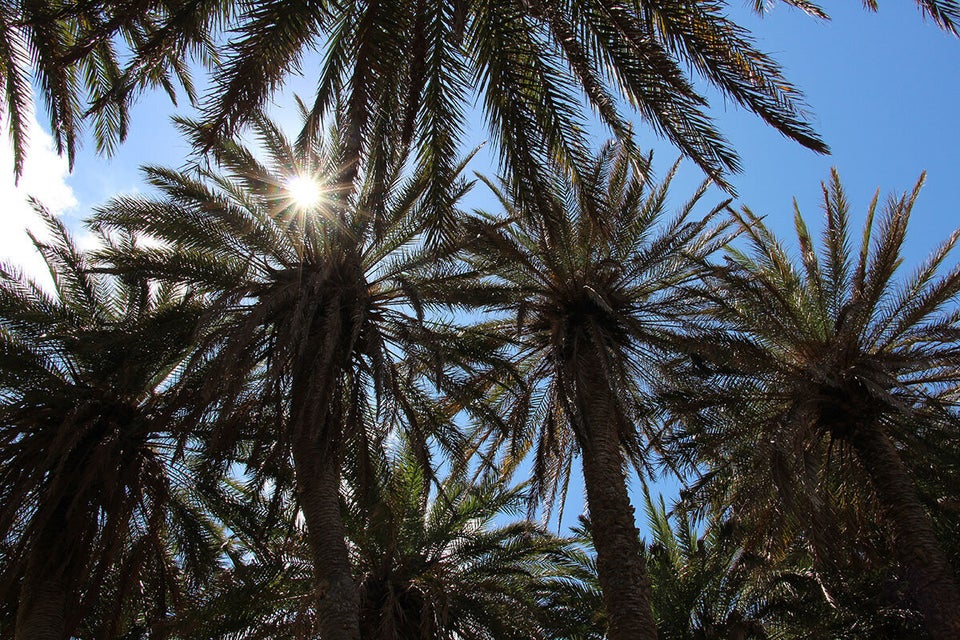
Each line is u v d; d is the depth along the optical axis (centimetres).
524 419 1653
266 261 1430
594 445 1458
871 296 1597
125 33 1336
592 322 1534
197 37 933
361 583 1634
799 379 1586
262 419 1424
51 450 1281
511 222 1530
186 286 1413
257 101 863
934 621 1402
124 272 1329
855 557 1731
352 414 1372
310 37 898
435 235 917
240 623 1482
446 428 1511
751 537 1634
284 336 1272
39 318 1411
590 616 1850
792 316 1589
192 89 1511
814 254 1702
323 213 1375
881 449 1573
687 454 1661
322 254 1417
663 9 887
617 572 1329
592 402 1498
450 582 1684
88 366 1445
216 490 1545
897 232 1603
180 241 1377
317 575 1241
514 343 1647
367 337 1358
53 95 1259
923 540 1473
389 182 1336
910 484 1540
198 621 1420
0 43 1198
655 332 1599
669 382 1630
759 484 1496
